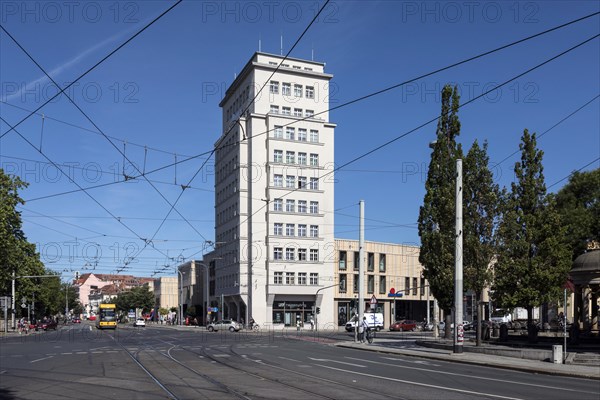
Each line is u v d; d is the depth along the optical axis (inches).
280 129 3120.1
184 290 4778.5
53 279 4291.3
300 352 1238.9
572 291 1218.0
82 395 584.4
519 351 1079.6
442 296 1350.9
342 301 3304.6
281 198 2901.1
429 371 839.1
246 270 3097.9
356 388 631.2
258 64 3100.4
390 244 3553.2
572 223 1471.5
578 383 725.3
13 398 565.9
